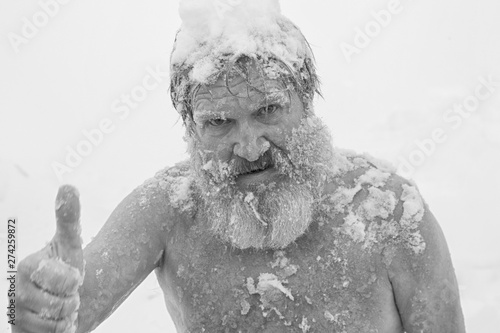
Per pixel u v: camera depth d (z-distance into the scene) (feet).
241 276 8.49
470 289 16.37
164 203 8.79
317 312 8.39
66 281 7.20
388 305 8.48
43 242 19.13
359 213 8.54
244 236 8.16
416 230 8.49
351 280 8.41
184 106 8.54
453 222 19.29
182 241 8.72
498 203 20.18
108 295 8.49
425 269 8.46
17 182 20.85
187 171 8.99
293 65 8.29
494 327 15.17
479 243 18.30
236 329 8.52
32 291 7.21
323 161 8.43
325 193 8.58
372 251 8.45
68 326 7.34
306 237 8.45
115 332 15.57
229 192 8.18
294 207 8.10
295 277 8.41
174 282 8.76
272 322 8.43
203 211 8.68
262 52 8.00
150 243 8.73
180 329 8.95
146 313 16.02
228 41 7.99
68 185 7.23
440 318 8.50
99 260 8.50
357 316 8.39
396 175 8.83
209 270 8.59
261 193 8.11
